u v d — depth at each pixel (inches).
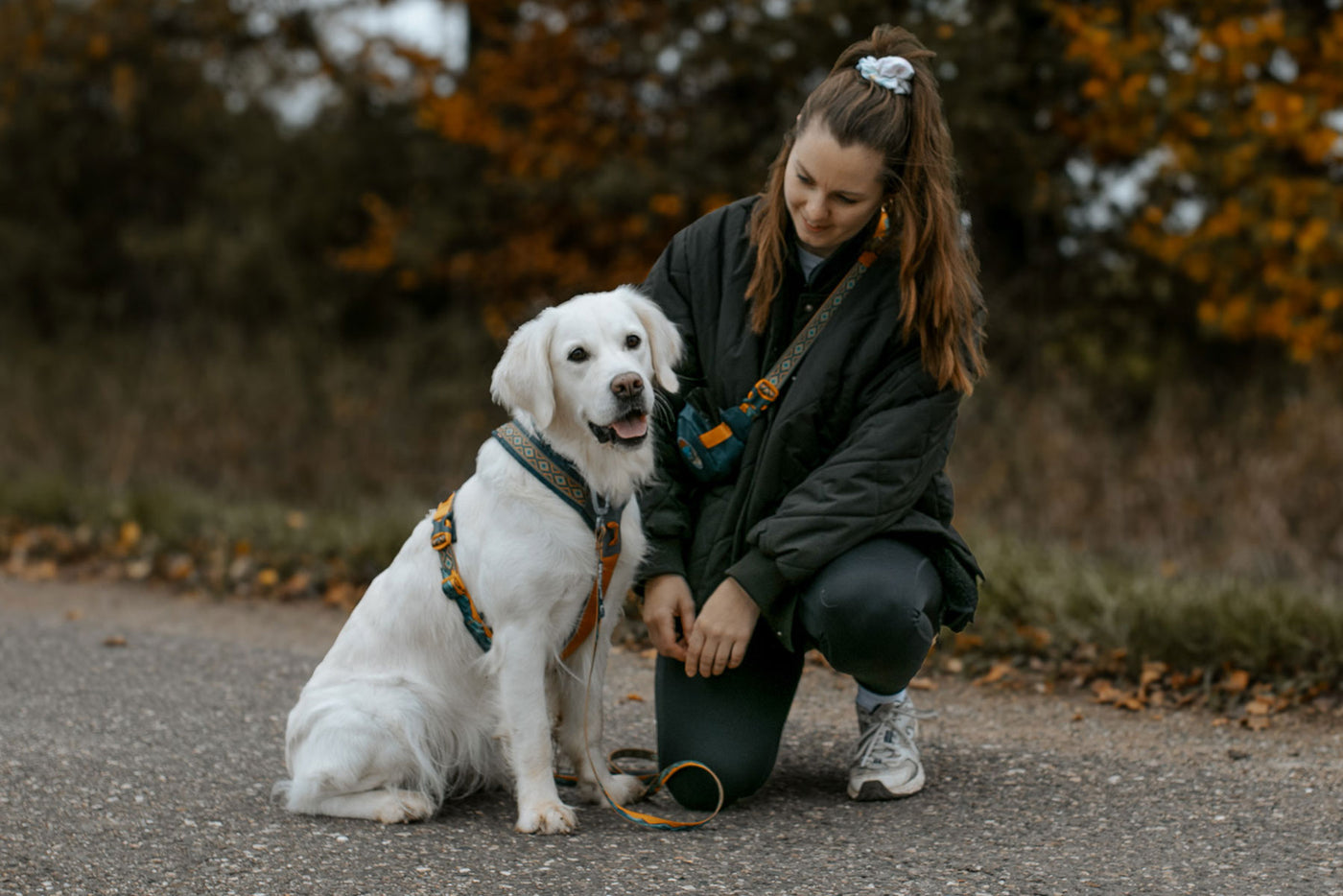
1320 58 282.2
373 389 397.1
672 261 121.9
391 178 422.0
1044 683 162.4
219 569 237.8
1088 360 309.9
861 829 107.5
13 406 400.5
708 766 111.4
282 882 96.4
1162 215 305.4
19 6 415.5
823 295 112.3
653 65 326.6
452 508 112.4
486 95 352.5
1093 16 298.4
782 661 117.2
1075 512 280.4
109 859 101.6
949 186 108.2
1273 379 308.2
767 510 112.5
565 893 93.6
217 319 446.0
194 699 155.1
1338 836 103.6
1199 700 150.9
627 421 105.2
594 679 114.2
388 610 113.9
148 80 449.4
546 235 368.8
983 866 97.9
